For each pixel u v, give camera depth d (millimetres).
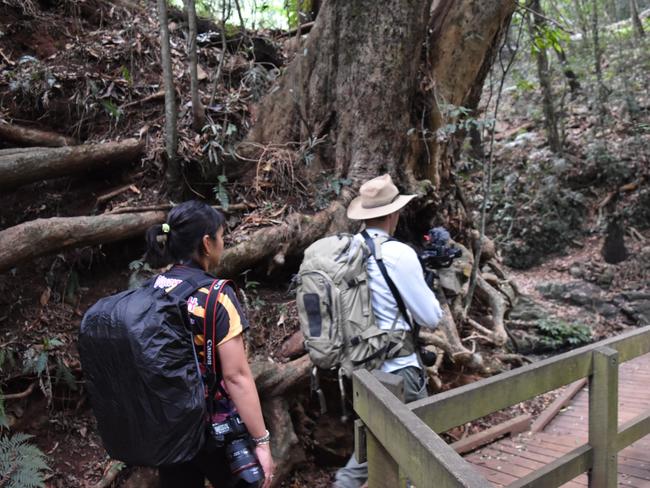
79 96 3895
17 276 3123
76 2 4621
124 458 1661
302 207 3963
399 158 4230
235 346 1697
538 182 9805
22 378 2812
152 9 5184
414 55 4090
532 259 9461
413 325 2326
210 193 3930
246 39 5352
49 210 3543
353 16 4059
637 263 8367
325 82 4219
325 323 2260
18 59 4066
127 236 3350
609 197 9219
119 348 1583
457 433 3889
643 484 2732
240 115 4438
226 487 1815
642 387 4566
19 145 3648
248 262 3531
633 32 10633
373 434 1696
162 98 4125
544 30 4980
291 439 3018
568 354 2021
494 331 4742
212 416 1725
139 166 3814
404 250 2277
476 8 4371
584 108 10656
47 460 2646
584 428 3910
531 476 1895
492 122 4234
